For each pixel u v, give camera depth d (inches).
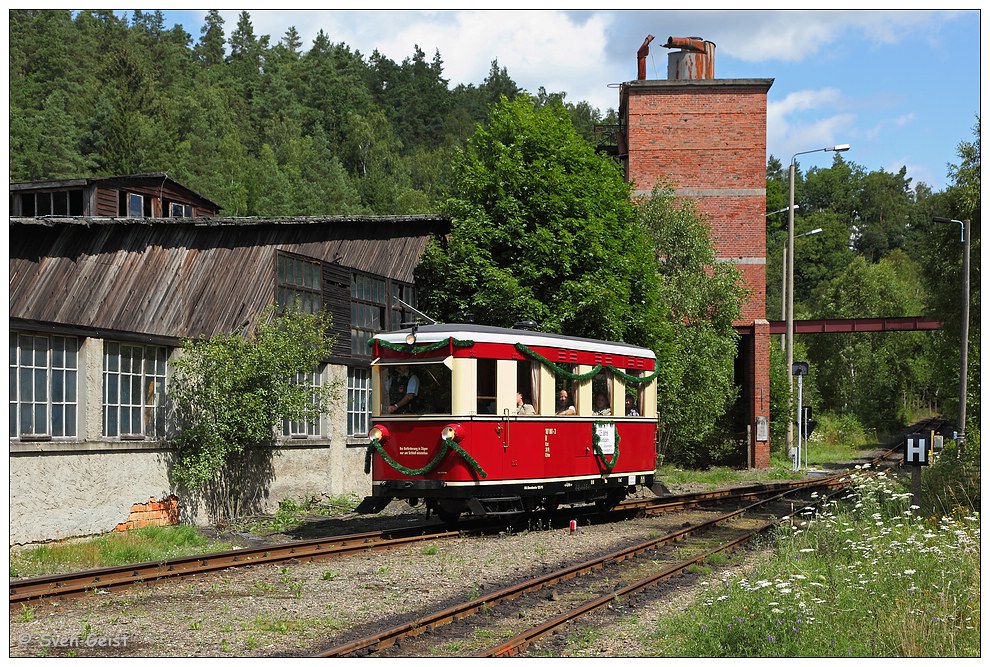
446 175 4950.8
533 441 671.8
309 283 854.5
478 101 6633.9
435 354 641.6
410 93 6117.1
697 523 762.8
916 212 5187.0
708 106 1603.1
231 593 429.7
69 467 586.9
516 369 663.1
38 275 580.4
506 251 1036.5
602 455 740.0
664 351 1164.5
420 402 645.9
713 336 1429.6
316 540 573.3
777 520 715.4
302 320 762.8
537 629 355.6
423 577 482.6
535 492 671.1
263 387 716.7
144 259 665.6
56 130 2920.8
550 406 689.6
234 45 6205.7
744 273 1595.7
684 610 405.7
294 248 832.9
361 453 938.1
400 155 5467.5
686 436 1487.5
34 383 572.7
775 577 419.2
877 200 5251.0
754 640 331.9
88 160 2950.3
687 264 1455.5
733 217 1596.9
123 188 1024.9
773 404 1840.6
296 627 369.1
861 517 605.9
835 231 4392.2
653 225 1454.2
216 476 727.7
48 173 2844.5
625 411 781.9
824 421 2439.7
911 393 3257.9
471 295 1020.5
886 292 3201.3
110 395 636.7
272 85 5064.0
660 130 1608.0
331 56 6156.5
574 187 1037.8
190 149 3565.5
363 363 933.8
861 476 670.5
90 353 612.1
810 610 361.4
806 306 4133.9
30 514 556.1
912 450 605.3
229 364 693.3
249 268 772.6
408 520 767.7
